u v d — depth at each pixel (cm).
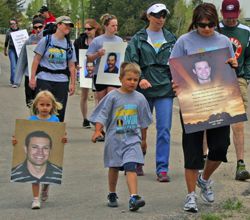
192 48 866
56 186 1002
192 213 836
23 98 2131
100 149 1330
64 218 820
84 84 1580
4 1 9394
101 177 1070
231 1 1055
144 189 979
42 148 877
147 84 1020
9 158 1225
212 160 858
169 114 1048
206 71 841
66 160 1211
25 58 1403
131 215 829
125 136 870
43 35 1341
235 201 893
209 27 852
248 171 1059
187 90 839
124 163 857
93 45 1384
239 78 1059
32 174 875
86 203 899
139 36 1057
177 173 1106
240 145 1046
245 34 1059
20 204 898
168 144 1042
